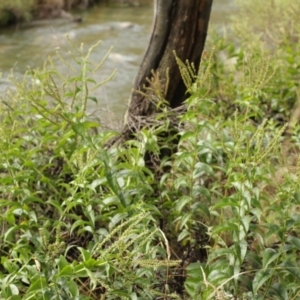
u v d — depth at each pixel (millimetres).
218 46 3795
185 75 2217
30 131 2588
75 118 2305
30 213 2104
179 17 2754
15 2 8523
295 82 3424
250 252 1787
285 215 1770
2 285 1685
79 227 2270
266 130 2961
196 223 2199
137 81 2854
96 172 2137
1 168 2363
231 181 1984
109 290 1634
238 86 3535
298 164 1772
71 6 9703
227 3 9789
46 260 1720
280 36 4461
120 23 8852
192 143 2150
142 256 1848
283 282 1773
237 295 1793
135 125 2734
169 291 1930
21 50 7254
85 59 2473
